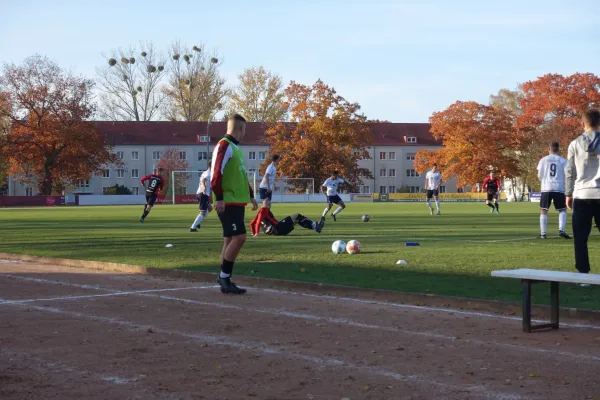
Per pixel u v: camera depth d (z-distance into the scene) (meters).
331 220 29.19
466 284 9.56
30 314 7.86
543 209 18.00
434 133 79.38
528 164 78.44
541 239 17.81
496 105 97.31
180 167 90.19
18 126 77.31
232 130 9.72
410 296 8.69
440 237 18.75
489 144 75.56
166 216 36.16
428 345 6.32
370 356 5.91
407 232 20.98
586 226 9.67
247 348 6.21
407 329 7.03
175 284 10.38
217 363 5.70
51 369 5.51
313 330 6.99
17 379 5.21
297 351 6.10
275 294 9.38
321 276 10.49
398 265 11.91
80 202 75.25
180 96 88.56
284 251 14.63
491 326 7.17
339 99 75.38
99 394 4.85
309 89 75.25
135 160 98.00
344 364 5.65
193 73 88.62
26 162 78.88
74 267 12.80
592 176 9.55
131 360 5.79
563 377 5.23
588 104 74.31
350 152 76.38
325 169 74.88
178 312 8.00
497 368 5.51
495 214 36.12
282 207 50.06
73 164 79.06
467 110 75.88
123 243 17.41
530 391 4.89
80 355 5.96
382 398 4.75
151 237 19.62
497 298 8.34
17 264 13.34
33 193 97.06
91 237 19.78
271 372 5.42
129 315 7.80
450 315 7.79
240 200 9.51
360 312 7.99
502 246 15.64
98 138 79.56
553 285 7.00
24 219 33.50
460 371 5.43
